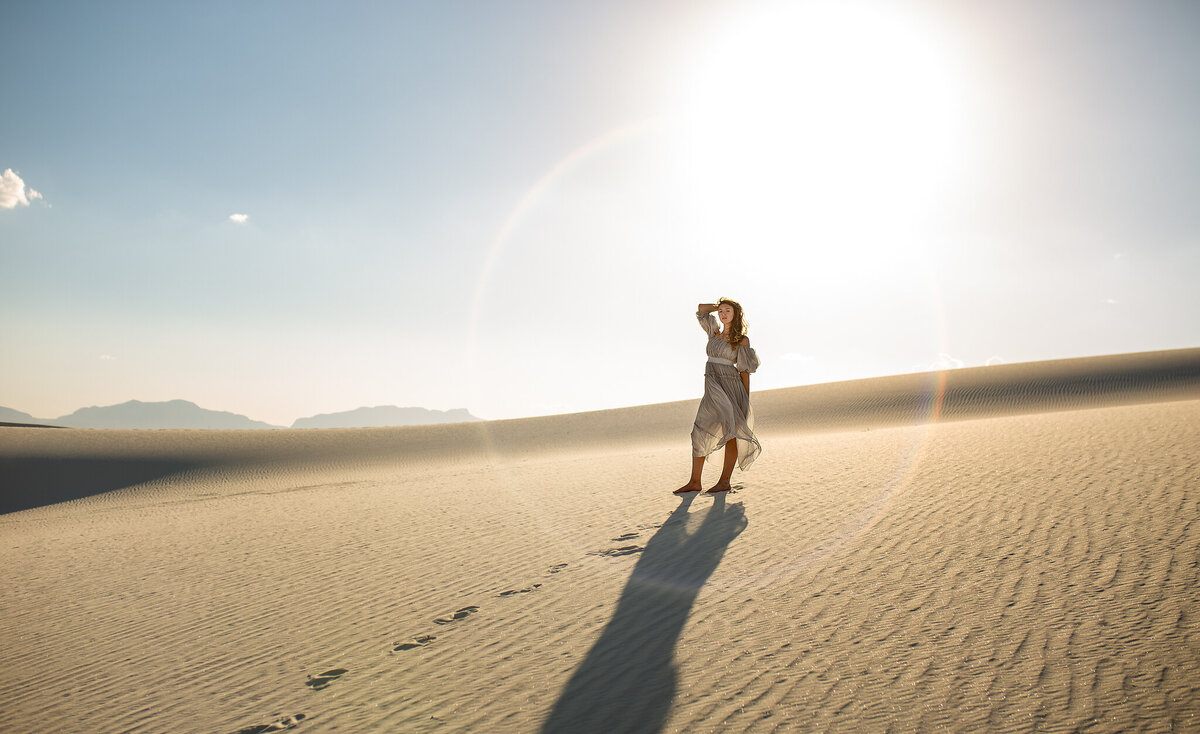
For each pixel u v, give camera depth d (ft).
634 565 21.30
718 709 11.82
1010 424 52.13
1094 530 19.34
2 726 15.19
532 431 133.39
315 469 97.45
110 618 22.54
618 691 12.98
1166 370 125.49
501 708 12.86
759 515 25.64
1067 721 10.29
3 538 47.73
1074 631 13.19
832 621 15.11
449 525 31.76
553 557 23.58
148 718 14.69
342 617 19.80
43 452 104.17
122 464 100.32
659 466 46.57
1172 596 14.19
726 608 16.69
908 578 17.24
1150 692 10.81
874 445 45.11
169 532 39.09
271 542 32.48
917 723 10.68
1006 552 18.33
